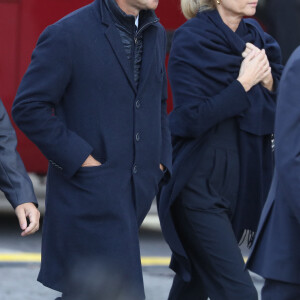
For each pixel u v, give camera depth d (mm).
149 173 13875
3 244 29891
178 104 16203
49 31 13414
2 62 32281
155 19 13891
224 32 16375
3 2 32250
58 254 13648
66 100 13586
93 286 13438
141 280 13586
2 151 12383
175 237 16047
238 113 15898
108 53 13484
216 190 16047
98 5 13711
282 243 11961
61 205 13594
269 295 12188
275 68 16781
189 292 16875
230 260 15594
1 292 22359
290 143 11453
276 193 12164
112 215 13461
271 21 31141
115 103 13500
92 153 13516
